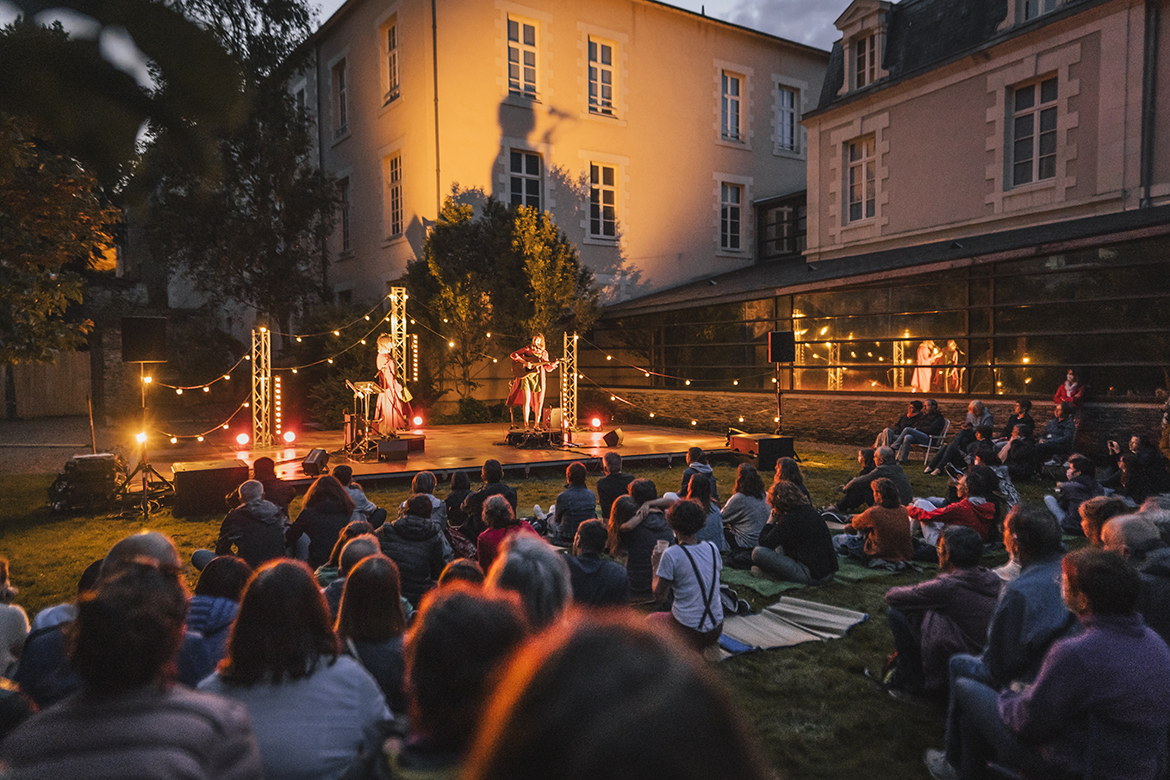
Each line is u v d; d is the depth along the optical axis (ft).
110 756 4.46
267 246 59.62
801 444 49.44
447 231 58.34
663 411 63.31
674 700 1.78
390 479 35.14
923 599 12.97
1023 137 48.32
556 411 47.57
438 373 59.93
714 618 14.42
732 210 78.59
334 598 12.59
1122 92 42.45
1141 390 36.60
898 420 42.42
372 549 12.29
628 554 18.49
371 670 9.11
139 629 4.89
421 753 4.76
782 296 54.29
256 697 6.90
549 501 31.68
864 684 14.12
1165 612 10.78
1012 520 10.93
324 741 6.91
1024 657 10.21
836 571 20.10
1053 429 34.81
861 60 60.85
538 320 58.23
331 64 73.77
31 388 62.18
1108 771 8.32
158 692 4.99
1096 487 24.63
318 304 70.13
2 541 24.81
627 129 70.74
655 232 72.79
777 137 81.05
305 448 44.21
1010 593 10.48
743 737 1.88
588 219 68.74
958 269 44.06
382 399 42.34
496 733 1.97
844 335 50.65
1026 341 41.16
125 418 61.52
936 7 55.42
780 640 16.06
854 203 61.16
